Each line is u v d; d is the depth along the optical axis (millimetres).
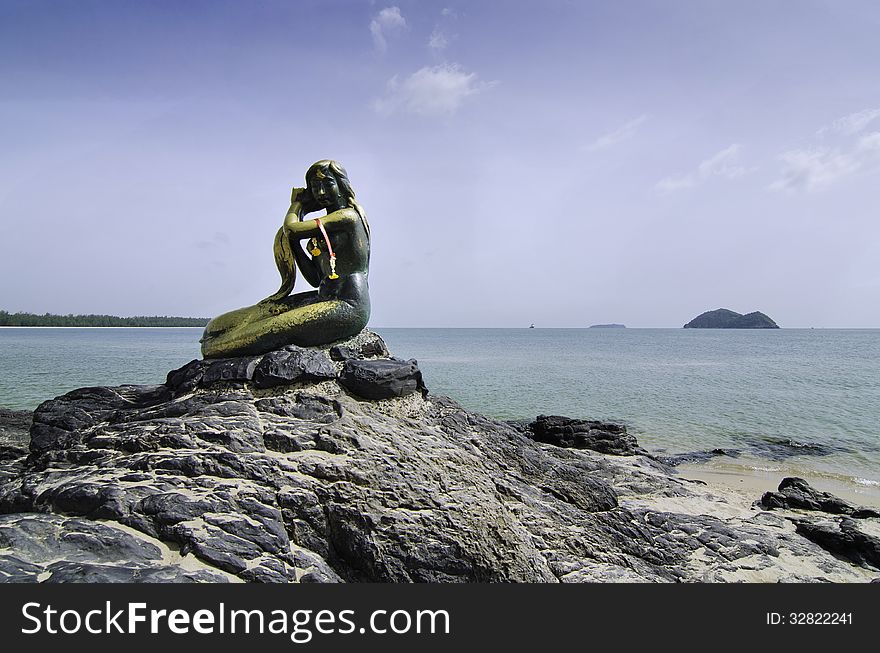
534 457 10844
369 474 7945
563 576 8469
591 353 89000
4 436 14383
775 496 14016
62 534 6332
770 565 10195
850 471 19266
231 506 7113
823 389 40031
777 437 24359
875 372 53938
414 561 7453
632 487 13125
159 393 10727
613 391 37906
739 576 9703
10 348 77500
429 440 9469
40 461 8219
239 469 7586
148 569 6078
